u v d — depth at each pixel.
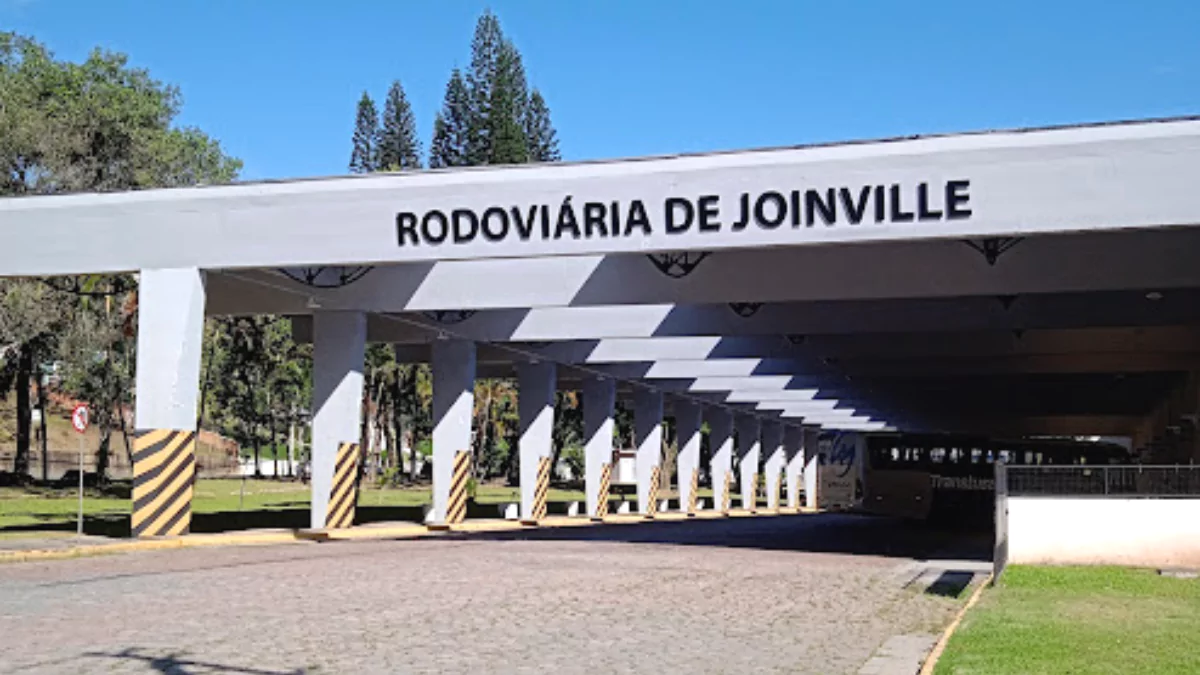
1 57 48.44
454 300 27.41
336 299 28.09
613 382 45.16
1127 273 22.39
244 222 23.58
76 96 47.47
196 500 49.78
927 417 61.38
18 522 30.00
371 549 22.31
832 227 19.83
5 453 68.75
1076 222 18.61
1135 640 10.49
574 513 43.69
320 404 27.98
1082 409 53.03
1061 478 18.47
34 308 41.19
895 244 24.06
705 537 30.78
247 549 22.00
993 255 21.91
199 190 23.81
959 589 16.38
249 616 11.69
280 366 64.19
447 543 24.97
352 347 27.98
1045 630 11.19
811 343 34.91
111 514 34.53
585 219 21.31
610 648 10.25
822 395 52.41
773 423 68.88
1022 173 18.89
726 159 20.45
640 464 49.34
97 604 12.53
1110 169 18.50
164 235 23.98
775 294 24.92
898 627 12.30
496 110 71.44
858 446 54.56
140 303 23.97
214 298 29.48
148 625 10.93
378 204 22.80
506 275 27.06
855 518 52.97
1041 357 37.25
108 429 54.25
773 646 10.70
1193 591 14.95
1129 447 75.69
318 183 23.20
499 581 15.91
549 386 39.38
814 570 19.45
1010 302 27.58
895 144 19.52
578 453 94.56
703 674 9.09
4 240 24.64
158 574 16.08
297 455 94.88
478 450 79.12
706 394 53.97
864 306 28.95
